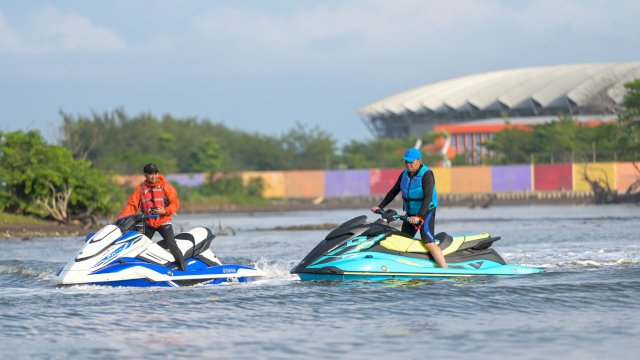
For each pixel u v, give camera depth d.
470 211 198.00
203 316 33.59
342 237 42.28
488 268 43.41
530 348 27.08
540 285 39.88
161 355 26.91
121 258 41.56
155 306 35.97
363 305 35.34
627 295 37.09
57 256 68.06
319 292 38.75
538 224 116.19
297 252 67.69
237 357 26.53
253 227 130.50
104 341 29.16
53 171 126.38
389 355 26.45
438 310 34.00
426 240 42.22
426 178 41.69
